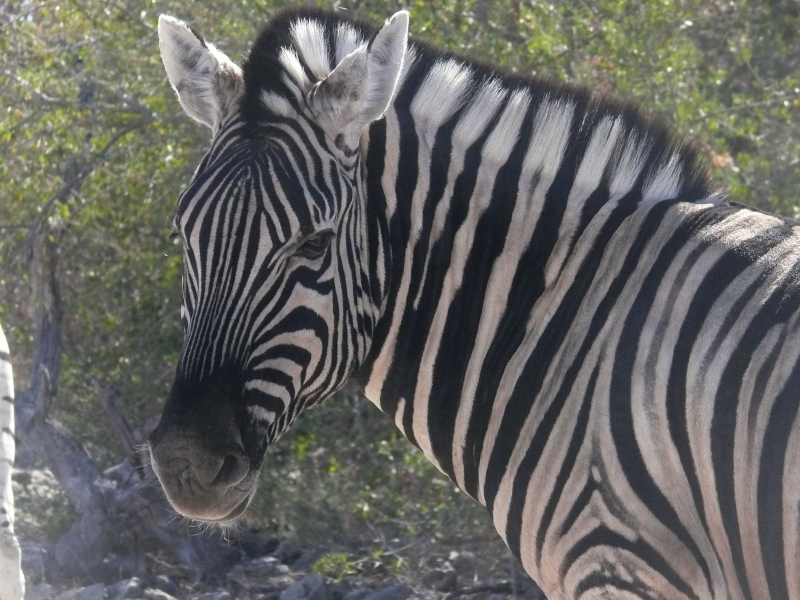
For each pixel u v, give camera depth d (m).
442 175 7.48
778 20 18.67
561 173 7.45
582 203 7.35
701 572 6.45
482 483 7.28
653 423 6.48
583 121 7.52
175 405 6.52
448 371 7.43
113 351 16.75
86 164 16.50
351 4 15.23
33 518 15.20
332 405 14.74
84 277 17.02
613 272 6.97
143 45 16.41
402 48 6.80
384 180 7.38
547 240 7.31
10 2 17.84
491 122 7.57
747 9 17.81
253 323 6.52
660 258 6.84
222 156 6.74
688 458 6.38
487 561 13.15
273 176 6.60
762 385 6.15
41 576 13.68
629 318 6.75
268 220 6.51
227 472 6.47
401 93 7.59
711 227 6.84
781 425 6.04
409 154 7.46
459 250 7.44
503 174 7.50
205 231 6.56
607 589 6.62
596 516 6.61
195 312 6.62
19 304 18.53
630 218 7.14
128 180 16.70
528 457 6.93
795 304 6.24
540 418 6.91
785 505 6.00
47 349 15.29
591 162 7.43
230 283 6.50
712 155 14.31
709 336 6.42
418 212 7.44
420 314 7.48
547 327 7.09
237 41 15.85
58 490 15.73
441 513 13.36
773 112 15.66
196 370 6.52
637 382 6.57
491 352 7.29
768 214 7.06
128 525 14.00
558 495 6.77
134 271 16.81
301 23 7.51
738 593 6.39
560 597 6.95
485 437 7.23
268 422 6.68
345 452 14.55
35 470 17.33
